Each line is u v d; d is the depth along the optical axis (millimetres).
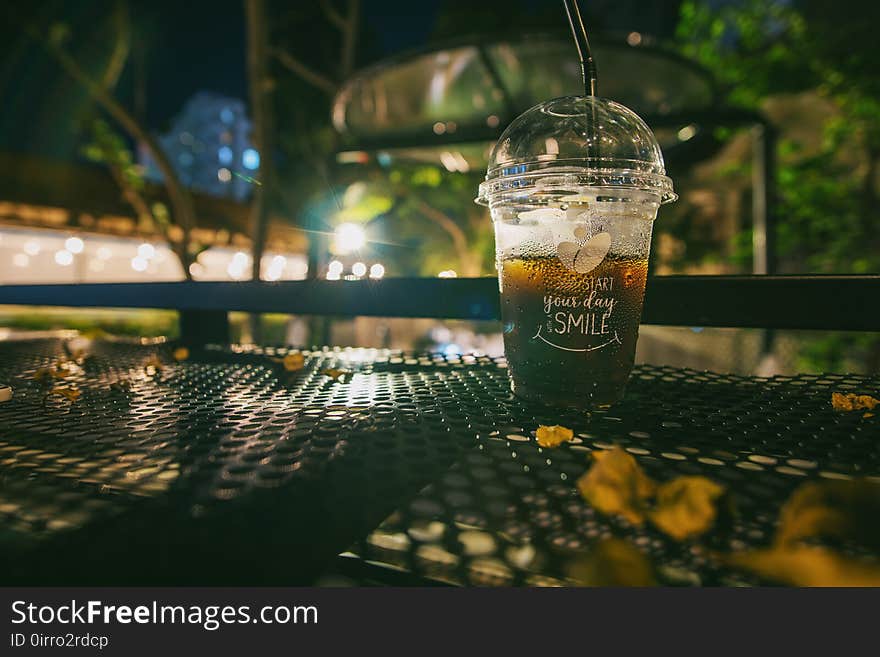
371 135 1307
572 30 301
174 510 167
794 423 252
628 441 229
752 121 1076
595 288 268
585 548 154
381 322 2135
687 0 2373
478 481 189
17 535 155
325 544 149
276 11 2564
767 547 153
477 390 320
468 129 1163
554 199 264
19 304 593
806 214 1776
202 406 285
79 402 295
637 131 311
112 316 3371
